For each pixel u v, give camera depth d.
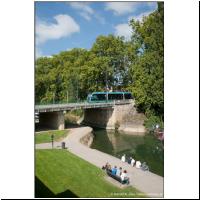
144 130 63.69
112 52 82.69
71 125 63.88
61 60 88.75
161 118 60.66
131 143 52.75
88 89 81.94
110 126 71.31
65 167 27.70
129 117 68.25
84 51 88.69
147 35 65.19
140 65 63.03
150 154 42.53
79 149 37.53
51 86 81.44
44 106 52.75
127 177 23.80
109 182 24.09
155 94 58.97
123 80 82.19
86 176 25.44
